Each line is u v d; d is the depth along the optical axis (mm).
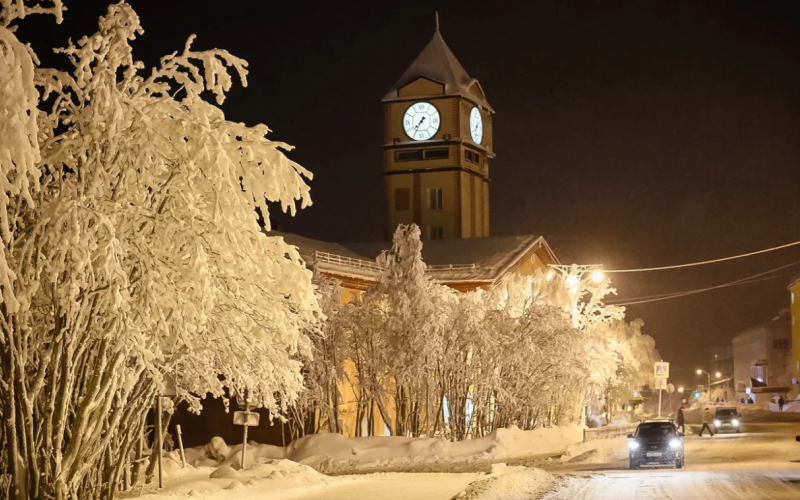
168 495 21422
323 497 22281
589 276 52094
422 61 97250
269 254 18781
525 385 43594
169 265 17641
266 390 22203
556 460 36031
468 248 71312
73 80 17641
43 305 18078
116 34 17609
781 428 59125
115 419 18734
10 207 17516
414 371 40500
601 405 75875
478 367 42438
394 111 95750
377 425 50625
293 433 42281
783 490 21344
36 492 17297
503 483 22750
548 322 42969
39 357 17922
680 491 21891
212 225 18109
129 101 17625
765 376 153375
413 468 34344
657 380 54406
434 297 42062
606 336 57250
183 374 22766
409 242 42094
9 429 17109
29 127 14484
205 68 18906
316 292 40938
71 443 17812
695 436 53594
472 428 43312
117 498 20938
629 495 21328
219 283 18484
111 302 16625
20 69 14312
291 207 18906
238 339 19188
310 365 40500
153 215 17609
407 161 95312
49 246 16625
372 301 42438
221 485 23578
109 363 18016
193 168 17656
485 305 45531
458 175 94125
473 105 97375
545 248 74750
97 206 17188
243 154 18906
